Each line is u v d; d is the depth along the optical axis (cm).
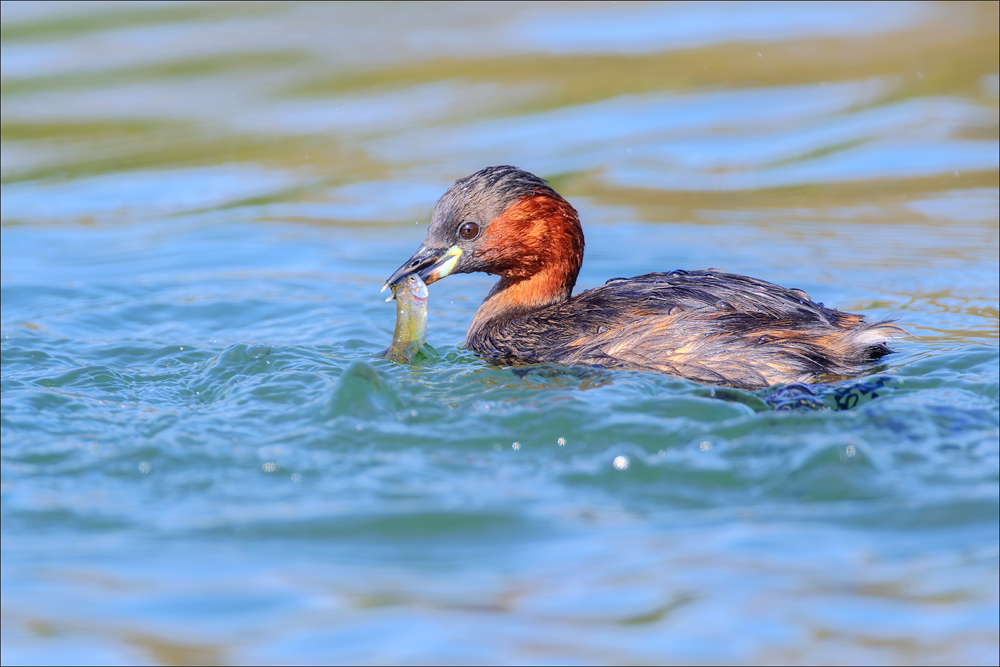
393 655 751
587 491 938
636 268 1750
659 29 3203
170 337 1457
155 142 2536
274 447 998
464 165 2328
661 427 1001
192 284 1712
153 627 782
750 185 2191
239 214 2111
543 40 3112
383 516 900
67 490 941
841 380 1116
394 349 1255
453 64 2944
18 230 2038
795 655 743
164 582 828
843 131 2438
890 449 962
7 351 1317
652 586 814
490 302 1334
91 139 2558
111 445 1012
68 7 3453
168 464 974
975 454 958
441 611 794
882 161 2281
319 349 1340
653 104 2639
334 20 3347
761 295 1212
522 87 2769
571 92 2722
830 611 786
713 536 873
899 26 3138
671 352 1142
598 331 1188
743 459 956
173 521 900
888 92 2639
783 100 2633
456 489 939
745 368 1116
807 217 2003
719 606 793
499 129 2528
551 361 1197
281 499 926
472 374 1156
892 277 1675
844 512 895
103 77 2938
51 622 783
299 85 2855
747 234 1912
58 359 1306
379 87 2820
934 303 1548
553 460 980
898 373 1145
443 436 1009
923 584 809
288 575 836
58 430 1040
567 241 1299
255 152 2455
